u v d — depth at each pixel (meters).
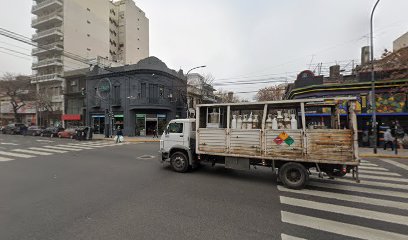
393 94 14.62
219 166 8.95
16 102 35.50
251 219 3.99
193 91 34.84
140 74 26.55
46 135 26.69
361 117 15.36
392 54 13.45
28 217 4.09
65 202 4.85
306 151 5.93
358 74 16.16
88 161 10.04
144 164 9.36
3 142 18.47
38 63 35.84
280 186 6.18
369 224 3.81
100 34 41.56
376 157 11.66
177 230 3.57
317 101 5.98
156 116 27.83
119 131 20.31
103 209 4.46
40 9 36.09
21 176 7.22
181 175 7.45
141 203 4.79
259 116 6.99
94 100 29.31
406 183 6.44
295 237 3.37
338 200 5.02
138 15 54.75
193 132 8.03
